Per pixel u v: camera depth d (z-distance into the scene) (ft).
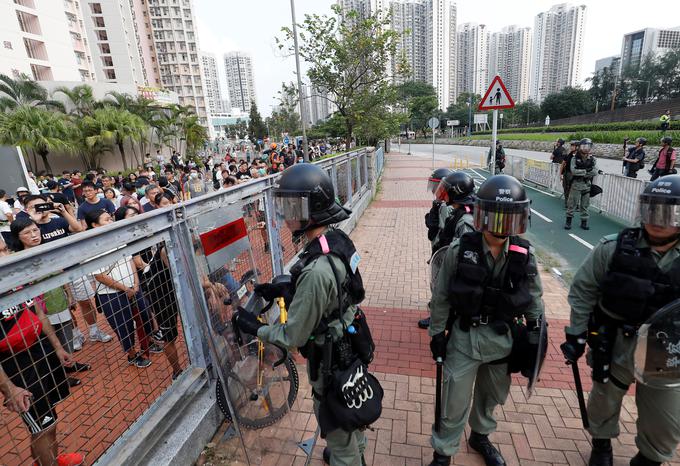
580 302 6.97
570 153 25.31
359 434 7.36
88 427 9.20
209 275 8.06
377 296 16.51
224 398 7.46
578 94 206.90
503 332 6.75
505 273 6.54
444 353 7.35
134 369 11.08
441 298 7.13
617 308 6.38
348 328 6.11
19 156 31.89
